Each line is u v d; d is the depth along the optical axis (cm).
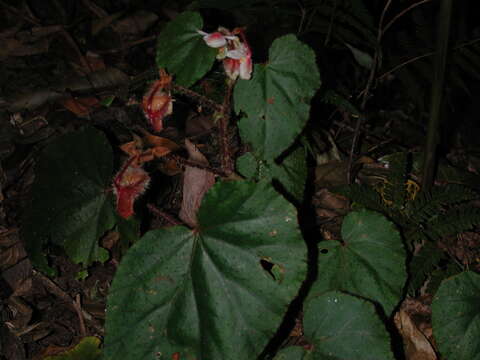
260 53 56
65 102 56
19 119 55
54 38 67
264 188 32
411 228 45
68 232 40
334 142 54
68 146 41
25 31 67
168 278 33
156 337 32
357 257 38
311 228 48
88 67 64
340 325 34
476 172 58
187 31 34
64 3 71
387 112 63
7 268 44
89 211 41
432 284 43
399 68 56
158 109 33
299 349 34
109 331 32
